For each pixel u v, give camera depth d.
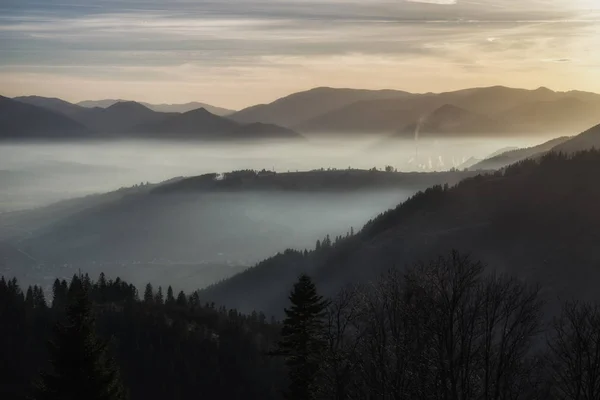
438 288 43.12
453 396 40.34
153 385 106.19
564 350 43.38
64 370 45.56
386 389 43.12
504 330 41.47
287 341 52.47
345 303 48.97
